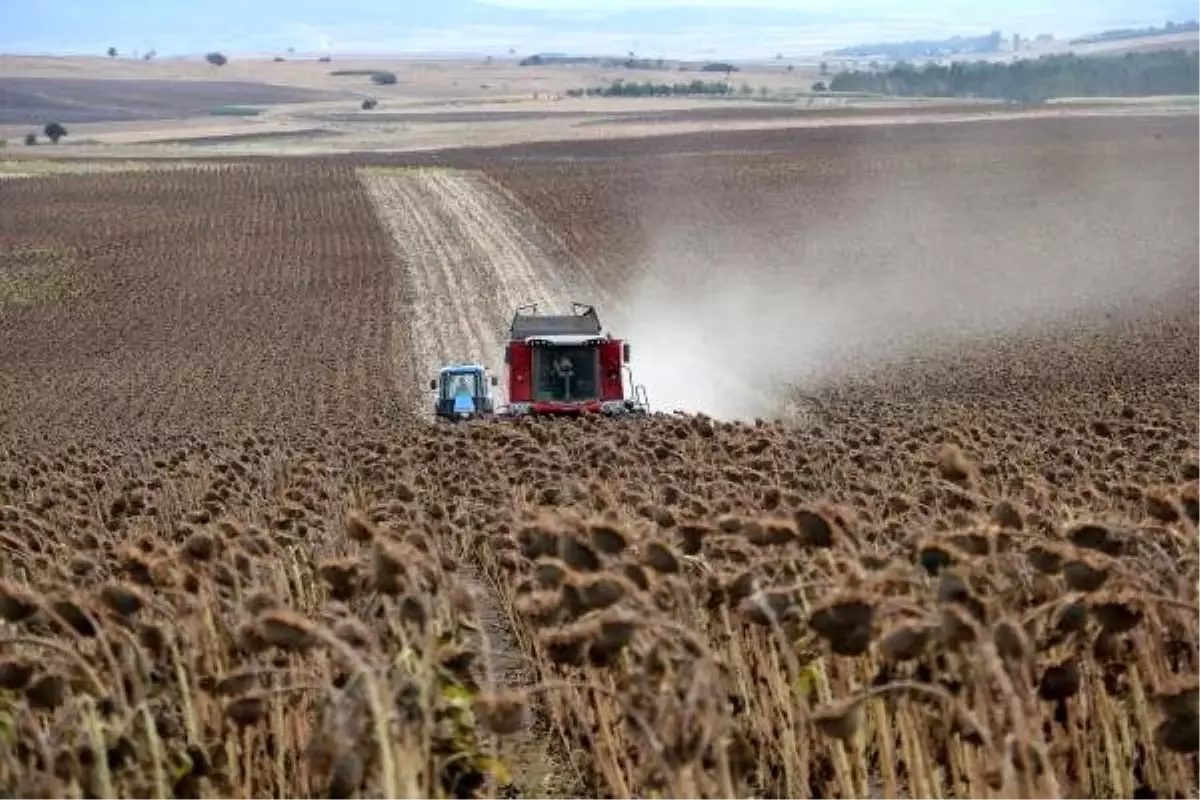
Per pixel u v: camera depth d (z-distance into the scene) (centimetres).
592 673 1104
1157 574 950
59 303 9738
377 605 1057
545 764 1334
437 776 791
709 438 2628
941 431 2298
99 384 6981
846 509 1023
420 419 5188
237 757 1007
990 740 752
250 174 16538
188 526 1474
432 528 1568
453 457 2500
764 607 846
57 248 11856
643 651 814
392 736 711
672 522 1259
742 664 1075
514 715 715
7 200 14725
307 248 11325
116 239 12194
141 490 2267
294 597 1403
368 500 2189
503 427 3056
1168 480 1711
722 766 738
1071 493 1562
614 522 903
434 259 10519
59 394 6750
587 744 1227
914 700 898
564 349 4506
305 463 2453
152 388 6781
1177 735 710
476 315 8394
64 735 874
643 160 16950
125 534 1942
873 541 1245
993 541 918
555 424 3322
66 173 17150
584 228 11631
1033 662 809
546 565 861
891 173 14938
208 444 3728
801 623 885
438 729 809
